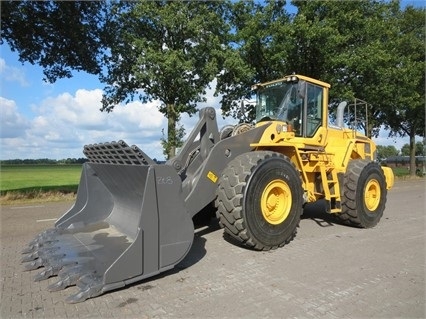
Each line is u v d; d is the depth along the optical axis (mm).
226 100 17312
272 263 4348
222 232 5891
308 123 6051
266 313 3066
